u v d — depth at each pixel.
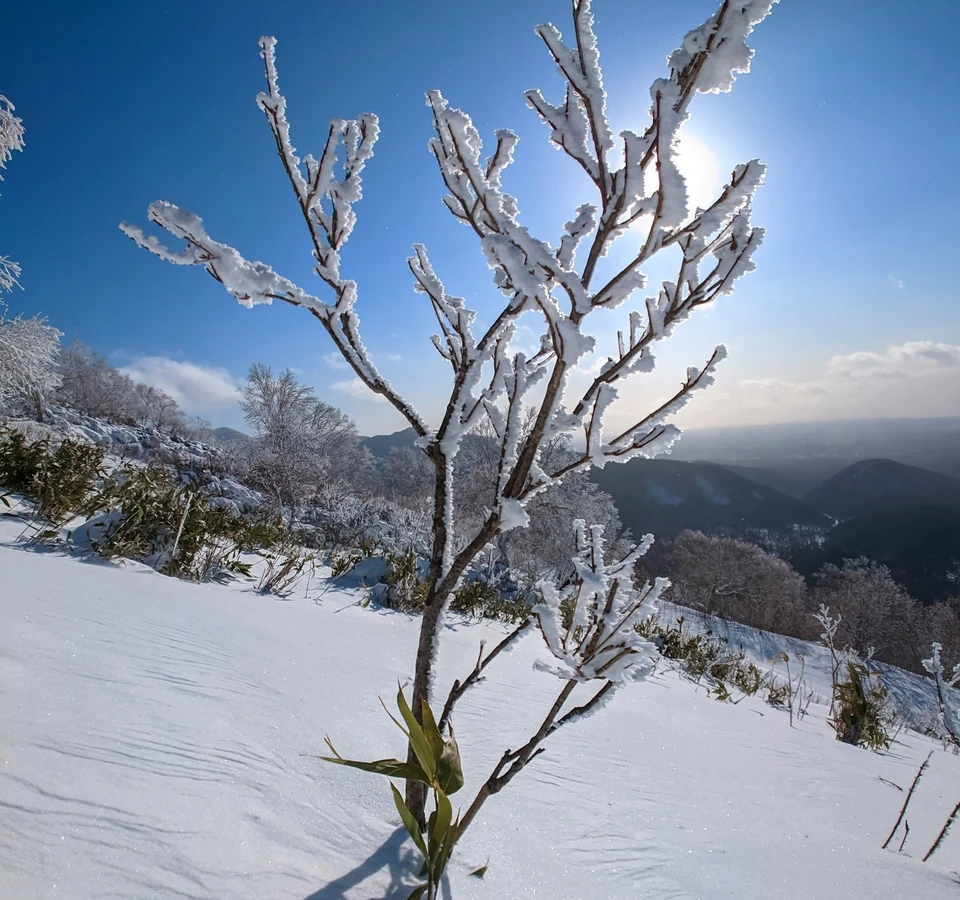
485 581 7.84
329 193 1.30
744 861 1.92
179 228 1.08
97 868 1.07
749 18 1.03
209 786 1.45
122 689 1.82
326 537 11.45
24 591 2.50
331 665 2.82
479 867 1.41
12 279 8.02
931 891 2.05
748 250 1.11
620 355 1.29
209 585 4.38
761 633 21.92
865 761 4.42
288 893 1.14
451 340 1.54
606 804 2.11
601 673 1.25
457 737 2.47
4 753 1.31
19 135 7.57
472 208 1.33
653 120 1.14
